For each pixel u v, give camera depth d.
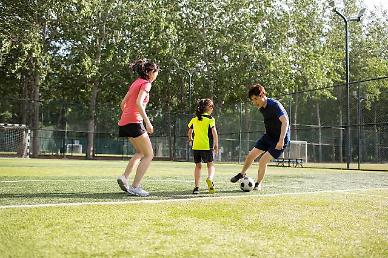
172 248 2.06
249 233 2.47
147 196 4.49
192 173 10.05
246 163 5.68
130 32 28.33
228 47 29.28
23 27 24.67
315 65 31.08
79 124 25.22
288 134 5.55
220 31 29.36
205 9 29.53
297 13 31.27
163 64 29.98
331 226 2.75
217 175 9.41
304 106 24.30
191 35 29.83
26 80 28.39
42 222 2.64
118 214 3.02
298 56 30.86
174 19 29.50
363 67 37.56
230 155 23.34
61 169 11.04
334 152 24.42
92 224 2.62
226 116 23.91
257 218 2.99
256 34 29.31
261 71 28.84
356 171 13.96
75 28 26.34
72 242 2.13
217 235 2.39
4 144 25.44
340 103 22.88
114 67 27.64
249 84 28.86
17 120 28.28
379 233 2.54
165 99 33.53
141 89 4.63
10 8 25.11
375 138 22.19
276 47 30.03
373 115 20.92
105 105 27.23
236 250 2.05
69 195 4.36
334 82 37.41
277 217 3.05
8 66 25.31
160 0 29.61
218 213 3.18
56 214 2.95
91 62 26.34
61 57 27.33
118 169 11.50
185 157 25.11
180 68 29.03
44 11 25.12
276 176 9.51
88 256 1.88
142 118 4.65
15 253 1.89
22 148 25.16
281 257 1.94
